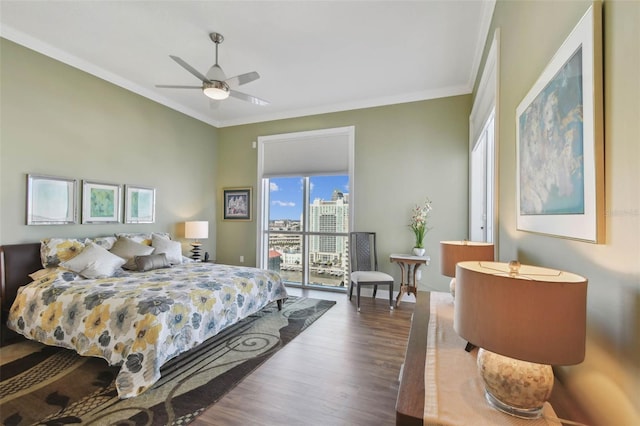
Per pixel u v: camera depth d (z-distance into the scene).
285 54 3.34
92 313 2.32
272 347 2.79
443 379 1.03
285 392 2.07
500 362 0.89
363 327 3.30
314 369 2.39
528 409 0.85
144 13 2.69
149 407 1.89
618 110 0.76
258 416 1.82
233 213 5.63
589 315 0.91
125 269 3.51
